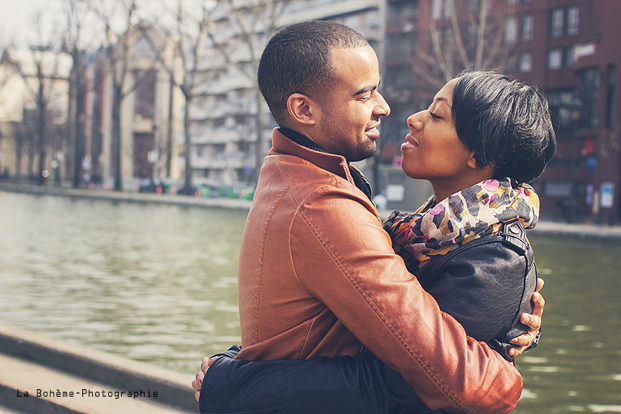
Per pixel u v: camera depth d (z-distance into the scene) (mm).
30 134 71062
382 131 40375
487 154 1299
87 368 3795
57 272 9359
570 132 38375
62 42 46688
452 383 1149
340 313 1211
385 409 1228
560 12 40000
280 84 1340
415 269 1329
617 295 8805
